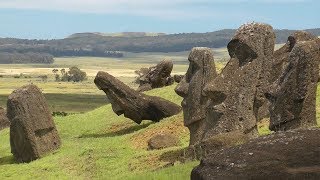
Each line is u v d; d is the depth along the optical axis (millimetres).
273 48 23781
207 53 25906
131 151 28703
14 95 31391
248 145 10539
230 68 23609
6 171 29172
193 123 25641
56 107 116438
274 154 9883
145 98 36438
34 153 31250
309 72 20062
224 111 23266
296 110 20047
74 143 33875
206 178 9812
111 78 36312
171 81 47562
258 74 23375
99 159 27750
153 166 24484
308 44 20219
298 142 10125
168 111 36219
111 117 41062
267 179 9273
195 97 25625
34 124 31531
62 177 26156
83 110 109062
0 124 46031
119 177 22062
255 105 23438
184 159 23141
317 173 9031
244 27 23781
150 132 31547
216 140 21531
